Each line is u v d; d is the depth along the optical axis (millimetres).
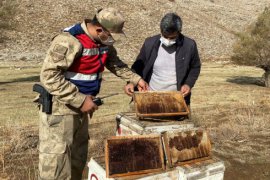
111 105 12164
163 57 4445
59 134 3125
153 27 46531
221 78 26000
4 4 20219
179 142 3104
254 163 5547
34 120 8664
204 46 44594
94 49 3100
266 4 69625
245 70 32656
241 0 70250
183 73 4453
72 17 43000
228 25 53812
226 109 10844
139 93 3566
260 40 21953
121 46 40125
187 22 50438
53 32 39250
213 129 7301
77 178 3562
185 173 2943
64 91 2949
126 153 2904
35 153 5398
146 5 51219
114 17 2967
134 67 4617
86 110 3037
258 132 7273
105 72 25922
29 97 14188
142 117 3443
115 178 2785
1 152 5227
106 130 7305
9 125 7070
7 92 15648
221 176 3195
